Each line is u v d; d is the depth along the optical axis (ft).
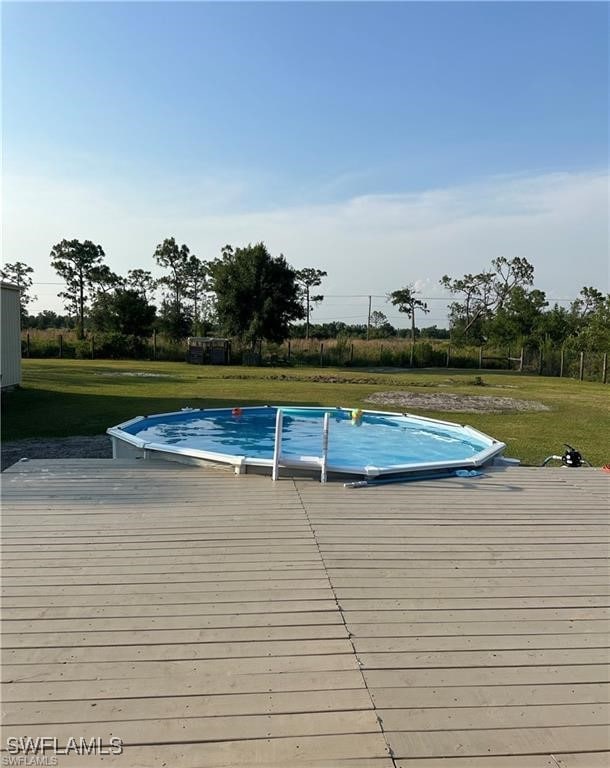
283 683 6.52
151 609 8.19
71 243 142.51
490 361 96.07
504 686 6.59
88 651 7.09
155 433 27.84
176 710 6.01
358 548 10.82
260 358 89.35
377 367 93.50
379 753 5.48
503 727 5.90
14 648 7.14
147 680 6.52
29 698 6.17
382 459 24.82
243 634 7.55
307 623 7.88
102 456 21.44
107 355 96.27
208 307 128.06
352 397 44.01
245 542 10.98
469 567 10.05
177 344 100.89
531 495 14.99
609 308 72.13
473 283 157.28
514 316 114.42
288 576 9.44
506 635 7.73
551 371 81.71
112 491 14.37
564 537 11.77
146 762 5.29
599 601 8.85
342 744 5.58
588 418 34.99
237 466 16.43
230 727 5.78
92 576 9.30
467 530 12.07
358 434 30.27
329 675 6.70
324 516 12.73
